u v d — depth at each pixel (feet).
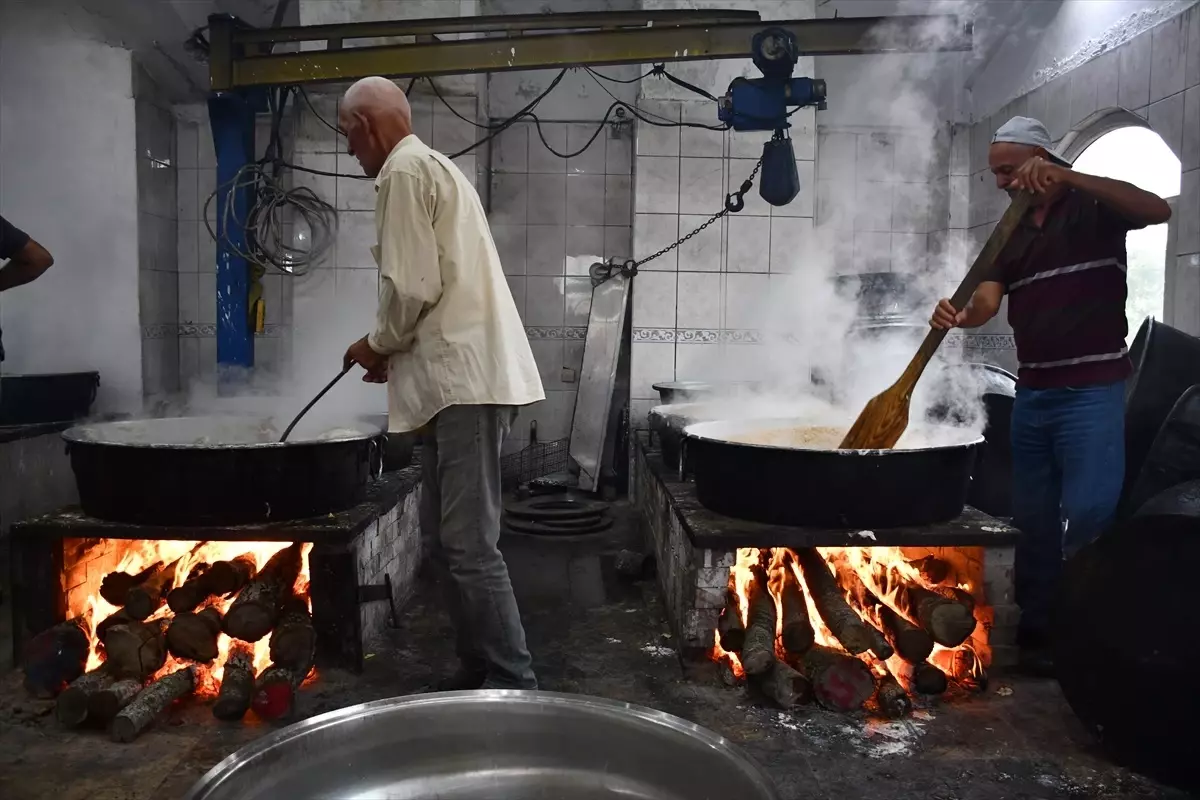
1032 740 7.73
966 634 8.37
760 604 8.99
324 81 14.56
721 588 8.83
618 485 18.33
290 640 8.22
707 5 17.51
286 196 16.40
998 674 9.05
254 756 3.90
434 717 4.42
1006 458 11.89
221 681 8.20
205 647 8.37
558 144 19.38
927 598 8.63
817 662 8.36
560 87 19.27
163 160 18.24
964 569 9.45
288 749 4.04
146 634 8.18
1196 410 9.18
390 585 9.62
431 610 11.08
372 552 9.74
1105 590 7.18
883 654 8.21
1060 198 8.80
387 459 11.78
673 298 17.74
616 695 8.57
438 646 9.83
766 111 14.15
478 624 7.88
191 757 7.30
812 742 7.66
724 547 8.74
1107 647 7.18
